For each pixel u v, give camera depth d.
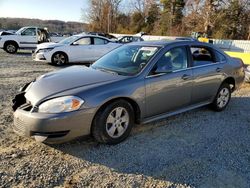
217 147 4.14
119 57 4.87
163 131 4.62
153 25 62.53
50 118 3.47
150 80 4.28
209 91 5.36
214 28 43.75
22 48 17.31
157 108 4.47
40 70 10.54
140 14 64.88
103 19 69.06
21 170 3.30
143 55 4.61
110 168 3.44
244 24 44.44
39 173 3.26
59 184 3.09
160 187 3.12
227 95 5.86
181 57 4.84
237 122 5.23
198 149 4.05
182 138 4.39
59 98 3.58
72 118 3.56
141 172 3.39
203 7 43.78
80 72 4.44
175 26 54.91
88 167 3.45
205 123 5.08
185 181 3.25
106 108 3.83
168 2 57.47
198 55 5.20
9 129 4.41
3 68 10.57
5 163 3.42
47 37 18.28
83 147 3.93
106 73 4.36
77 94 3.64
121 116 4.05
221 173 3.45
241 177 3.39
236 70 5.91
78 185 3.08
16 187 2.99
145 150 3.94
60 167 3.41
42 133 3.51
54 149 3.84
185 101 4.90
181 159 3.74
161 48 4.62
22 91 4.34
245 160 3.80
